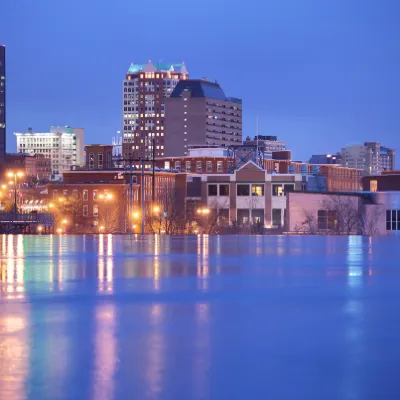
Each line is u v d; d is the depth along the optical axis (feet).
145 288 90.43
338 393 45.98
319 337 60.23
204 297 82.69
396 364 51.96
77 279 100.68
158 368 51.11
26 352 55.26
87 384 47.62
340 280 99.35
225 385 47.44
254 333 61.98
